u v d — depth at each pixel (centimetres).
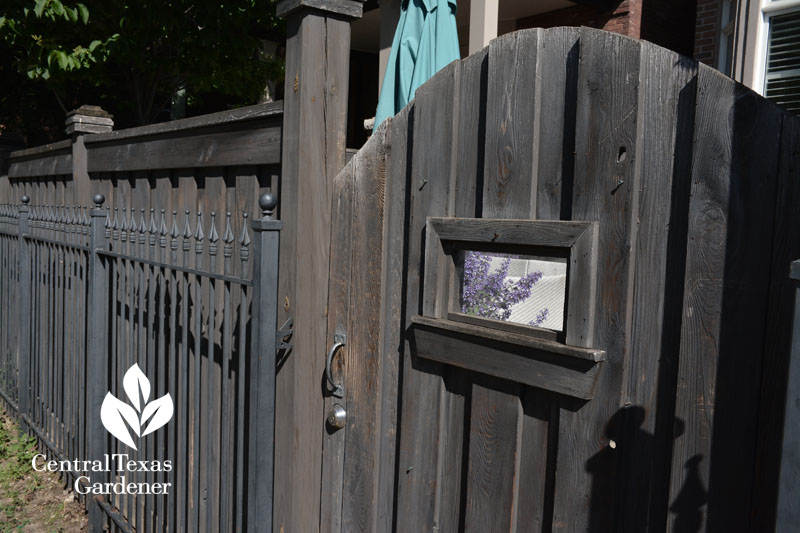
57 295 400
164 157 323
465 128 193
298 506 233
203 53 749
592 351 155
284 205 228
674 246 151
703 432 149
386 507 218
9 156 659
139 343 297
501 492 183
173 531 277
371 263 218
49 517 372
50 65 666
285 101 228
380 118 329
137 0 672
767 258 143
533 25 899
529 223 170
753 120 142
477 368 185
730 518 147
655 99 151
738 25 558
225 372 238
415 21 326
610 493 156
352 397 226
